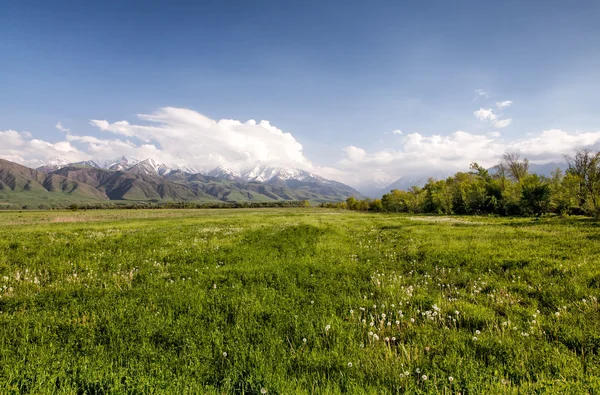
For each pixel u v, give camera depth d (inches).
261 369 152.1
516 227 900.6
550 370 150.6
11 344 181.3
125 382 139.6
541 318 209.5
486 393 130.8
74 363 158.7
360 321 216.2
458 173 3339.1
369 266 400.5
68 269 387.9
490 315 217.3
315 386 140.9
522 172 2738.7
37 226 1228.5
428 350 170.9
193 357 165.3
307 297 277.6
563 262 370.9
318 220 1505.9
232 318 227.0
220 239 701.9
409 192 3720.5
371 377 147.7
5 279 329.4
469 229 863.1
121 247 569.6
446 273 361.7
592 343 171.3
